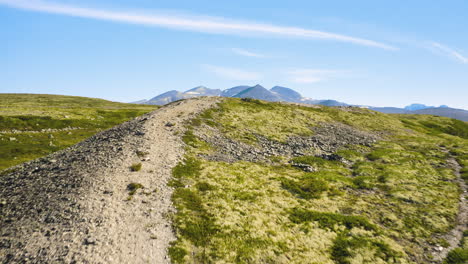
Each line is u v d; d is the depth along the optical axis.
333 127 67.69
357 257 18.47
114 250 16.53
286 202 26.66
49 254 15.77
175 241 18.25
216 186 27.94
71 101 173.12
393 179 34.44
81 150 35.25
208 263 16.58
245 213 23.20
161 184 26.36
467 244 20.28
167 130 45.00
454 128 108.56
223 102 76.62
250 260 17.33
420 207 26.92
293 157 44.41
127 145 35.53
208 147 41.91
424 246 20.44
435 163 43.44
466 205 27.52
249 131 55.06
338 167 40.06
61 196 22.48
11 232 17.92
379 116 90.12
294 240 20.12
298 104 92.69
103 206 21.09
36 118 85.44
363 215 25.08
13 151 56.81
